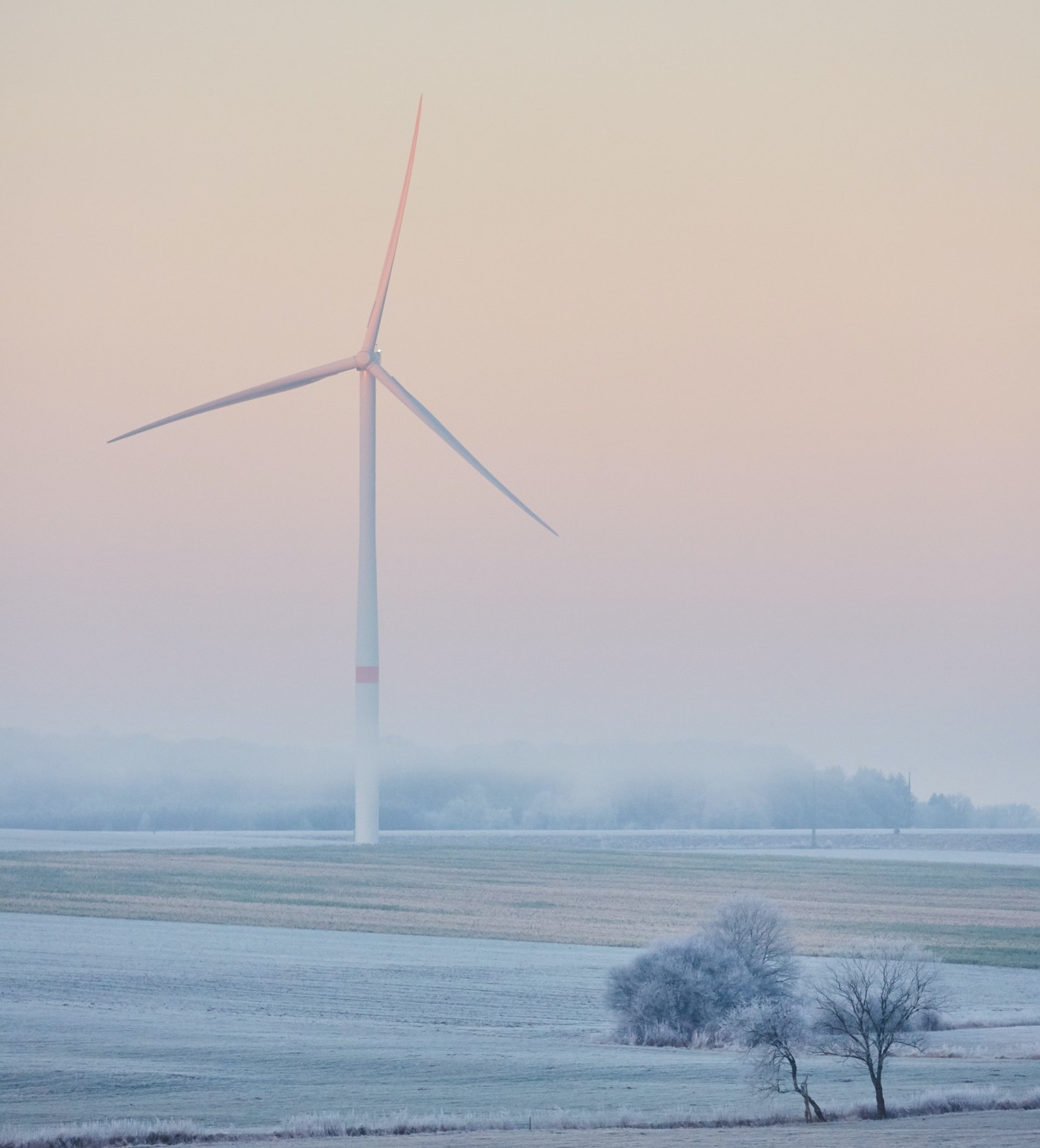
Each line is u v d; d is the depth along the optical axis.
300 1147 40.12
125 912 117.62
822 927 118.75
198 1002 74.00
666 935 113.81
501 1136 41.41
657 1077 52.66
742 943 68.62
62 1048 57.34
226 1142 41.12
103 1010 69.69
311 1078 51.81
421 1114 45.22
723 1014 63.41
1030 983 91.31
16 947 94.06
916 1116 44.78
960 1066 55.50
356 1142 40.72
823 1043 54.03
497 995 80.88
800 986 68.12
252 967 89.31
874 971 61.16
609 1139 40.34
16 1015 66.88
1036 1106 46.47
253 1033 63.72
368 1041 62.00
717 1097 48.38
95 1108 46.22
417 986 83.62
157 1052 56.84
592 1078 52.22
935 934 115.44
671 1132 41.81
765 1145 38.50
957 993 85.19
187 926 109.62
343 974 87.81
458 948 103.06
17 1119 44.31
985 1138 39.50
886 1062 56.62
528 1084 50.97
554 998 80.06
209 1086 49.88
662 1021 63.78
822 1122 43.94
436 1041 62.75
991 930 118.88
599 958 98.94
